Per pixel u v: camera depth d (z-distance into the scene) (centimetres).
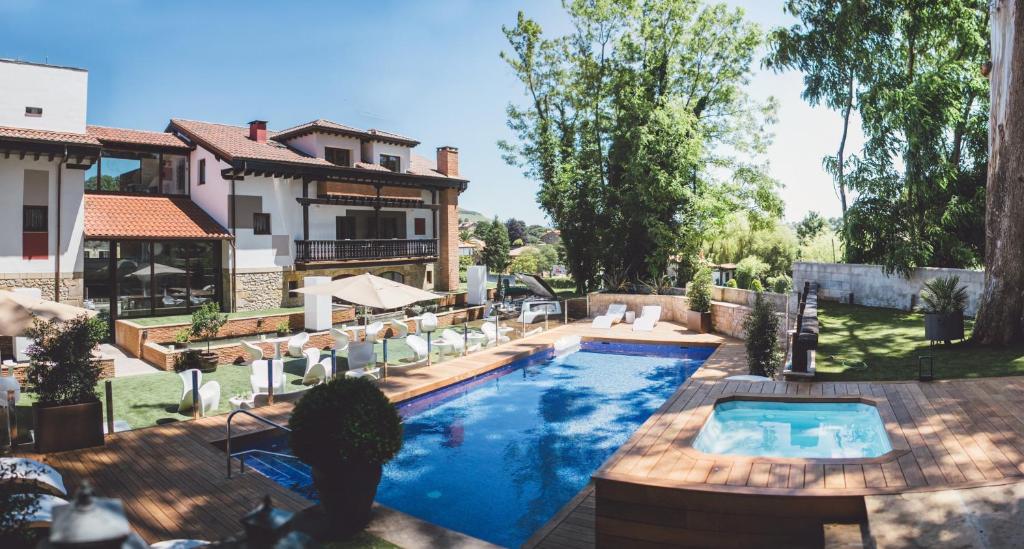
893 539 540
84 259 2248
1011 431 816
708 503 631
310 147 2964
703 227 3039
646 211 2961
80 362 973
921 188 2038
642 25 3123
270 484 826
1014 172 1338
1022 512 573
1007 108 1341
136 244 2403
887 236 2200
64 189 2078
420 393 1369
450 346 1705
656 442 831
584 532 705
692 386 1184
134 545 241
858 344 1576
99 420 976
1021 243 1351
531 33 3341
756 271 3638
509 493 900
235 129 3062
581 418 1266
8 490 512
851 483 653
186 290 2550
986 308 1397
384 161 3244
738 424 1073
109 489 805
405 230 3341
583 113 3359
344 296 1572
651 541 651
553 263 7456
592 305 2647
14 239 1992
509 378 1628
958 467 690
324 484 659
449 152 3525
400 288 1655
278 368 1352
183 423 1112
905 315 1917
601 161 3250
